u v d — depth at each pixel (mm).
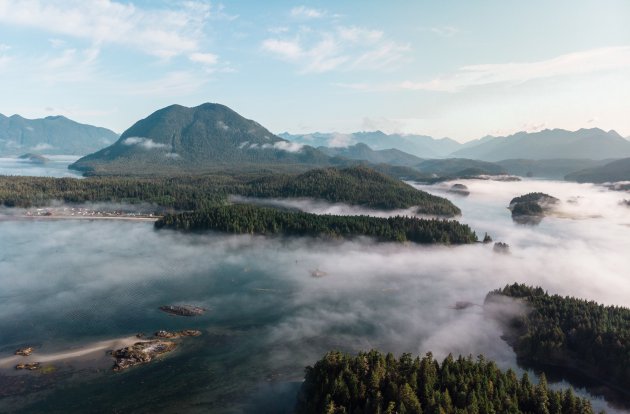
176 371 168875
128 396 152625
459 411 124562
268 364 175500
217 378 164500
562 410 133250
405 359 156375
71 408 145750
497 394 135000
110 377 163750
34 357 177125
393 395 135750
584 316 194125
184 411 145250
